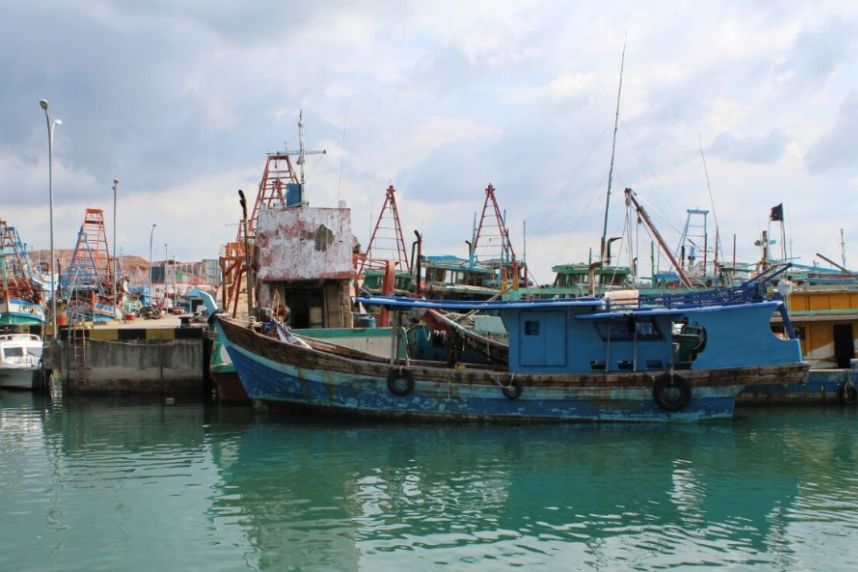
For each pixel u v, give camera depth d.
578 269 48.84
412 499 13.68
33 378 31.72
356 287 33.53
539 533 11.83
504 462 16.52
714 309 20.66
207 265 108.50
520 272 53.81
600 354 21.50
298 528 12.07
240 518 12.59
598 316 20.86
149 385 30.36
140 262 122.56
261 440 19.03
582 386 20.62
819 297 28.22
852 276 34.19
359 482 14.85
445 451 17.58
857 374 25.02
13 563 10.57
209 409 25.05
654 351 21.36
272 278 28.00
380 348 25.64
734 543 11.38
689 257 48.94
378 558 10.73
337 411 21.20
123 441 19.23
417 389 20.73
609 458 16.92
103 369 30.25
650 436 19.33
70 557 10.80
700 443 18.56
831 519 12.56
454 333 23.08
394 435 19.48
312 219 28.25
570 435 19.44
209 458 17.05
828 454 17.41
